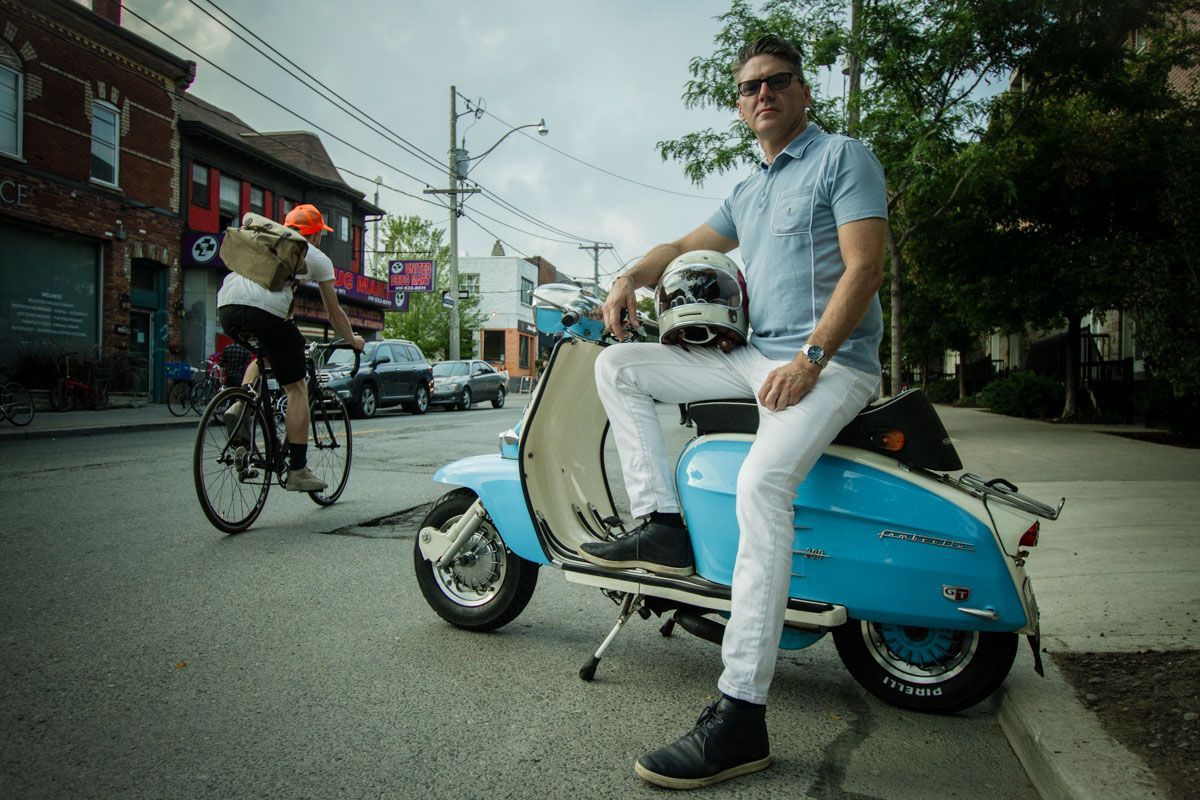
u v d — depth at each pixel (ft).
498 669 10.43
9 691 9.36
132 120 67.82
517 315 184.65
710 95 38.63
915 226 40.75
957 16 36.58
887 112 36.45
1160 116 45.32
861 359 8.53
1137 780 6.91
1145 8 37.27
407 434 43.24
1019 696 8.85
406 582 14.26
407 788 7.39
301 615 12.37
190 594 13.26
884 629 9.42
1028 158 42.52
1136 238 43.19
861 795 7.53
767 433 8.13
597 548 9.74
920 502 8.48
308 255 17.15
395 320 138.10
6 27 56.49
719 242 10.31
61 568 14.61
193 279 73.87
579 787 7.48
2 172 55.93
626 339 10.17
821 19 38.47
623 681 10.12
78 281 63.05
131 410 60.90
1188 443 36.70
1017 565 8.33
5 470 26.45
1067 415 53.36
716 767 7.54
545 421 10.64
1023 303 45.65
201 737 8.32
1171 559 14.78
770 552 7.82
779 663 11.12
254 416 17.80
